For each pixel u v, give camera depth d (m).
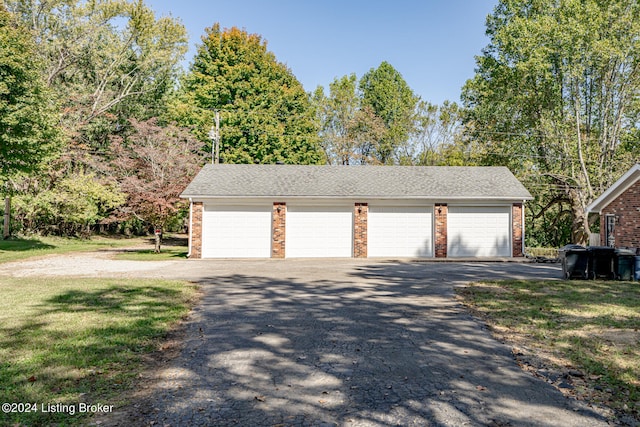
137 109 30.69
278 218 17.27
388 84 41.25
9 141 16.14
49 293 8.27
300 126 33.78
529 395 3.67
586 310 6.95
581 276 10.94
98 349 4.77
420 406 3.43
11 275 11.38
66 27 26.17
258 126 29.56
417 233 17.77
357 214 17.48
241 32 31.88
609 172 22.25
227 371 4.22
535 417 3.25
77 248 21.48
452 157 35.78
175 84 36.72
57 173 23.45
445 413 3.31
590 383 3.93
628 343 5.11
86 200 23.44
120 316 6.38
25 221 25.33
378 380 4.00
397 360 4.57
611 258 10.91
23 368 4.11
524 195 17.53
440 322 6.25
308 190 17.53
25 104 16.56
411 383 3.93
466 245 17.72
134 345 4.98
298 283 10.19
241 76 30.28
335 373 4.18
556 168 23.30
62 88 26.83
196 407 3.38
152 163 19.22
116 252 19.73
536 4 23.28
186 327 5.96
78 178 23.66
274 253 17.19
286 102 33.31
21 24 23.16
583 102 23.47
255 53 31.77
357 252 17.42
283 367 4.34
